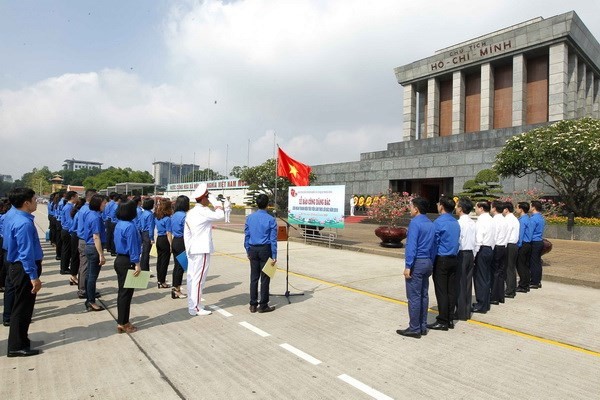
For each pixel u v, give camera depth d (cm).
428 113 3712
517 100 3066
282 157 1487
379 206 1365
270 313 607
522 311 632
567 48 2903
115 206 1148
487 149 2677
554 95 2870
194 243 595
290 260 1133
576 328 545
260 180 3575
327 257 1194
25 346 438
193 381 374
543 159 1784
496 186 2264
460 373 396
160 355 438
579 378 389
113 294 729
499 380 381
